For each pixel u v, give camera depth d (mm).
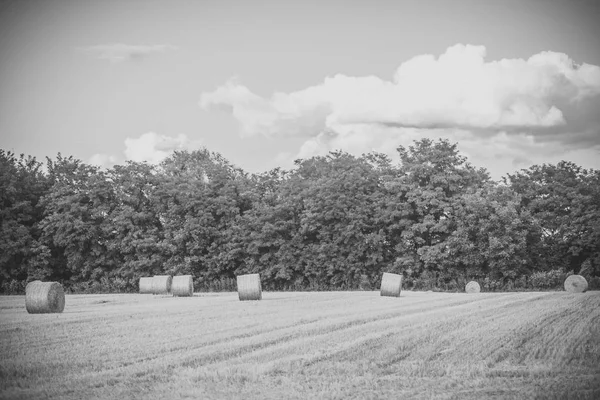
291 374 15656
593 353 18156
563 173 58188
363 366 16484
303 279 60719
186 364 16703
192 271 61031
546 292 45312
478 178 59438
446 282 55938
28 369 16141
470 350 18531
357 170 60656
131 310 32000
